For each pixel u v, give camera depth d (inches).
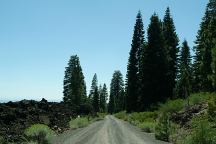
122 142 876.6
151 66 2165.4
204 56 1813.5
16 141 723.4
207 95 1279.5
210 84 1707.7
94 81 5418.3
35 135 767.7
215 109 972.6
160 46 2185.0
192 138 792.3
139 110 2325.3
